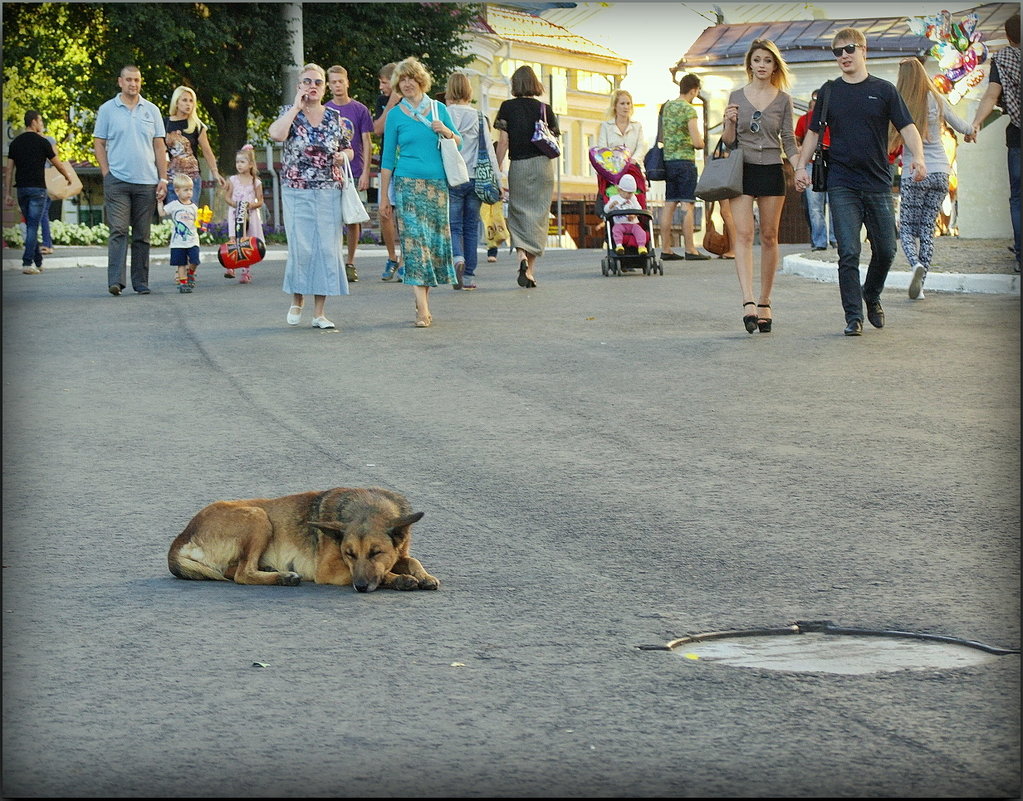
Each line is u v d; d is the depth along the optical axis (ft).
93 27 126.41
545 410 30.94
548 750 12.59
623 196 61.31
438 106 43.73
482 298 52.34
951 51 92.68
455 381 34.60
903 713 13.42
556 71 198.18
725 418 29.78
